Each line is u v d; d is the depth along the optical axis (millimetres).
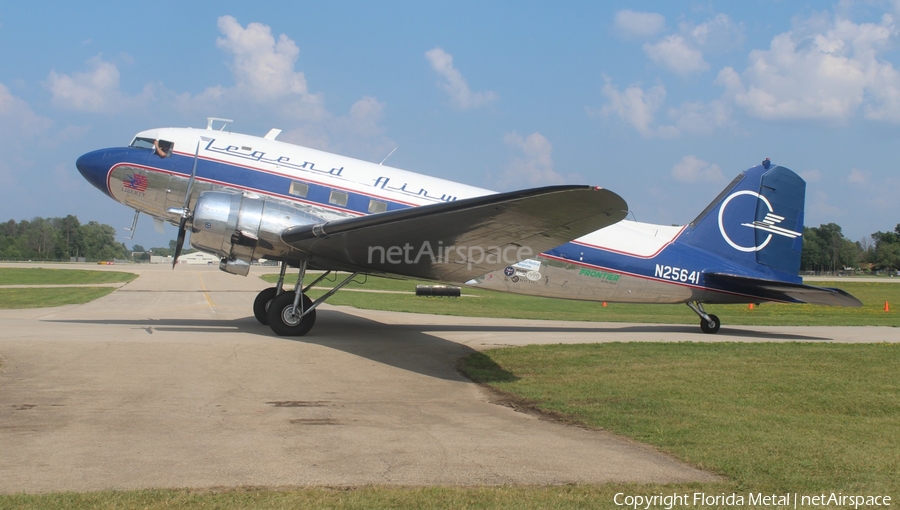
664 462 5141
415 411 6801
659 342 11977
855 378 8836
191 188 11773
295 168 12312
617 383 8430
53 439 5340
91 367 8219
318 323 13844
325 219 12102
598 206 7828
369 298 24906
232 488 4289
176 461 4844
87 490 4176
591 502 4203
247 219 10930
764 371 9273
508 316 18703
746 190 14539
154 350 9352
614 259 13633
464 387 8172
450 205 8289
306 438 5598
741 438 5906
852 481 4754
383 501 4121
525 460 5102
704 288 14250
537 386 8227
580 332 14227
